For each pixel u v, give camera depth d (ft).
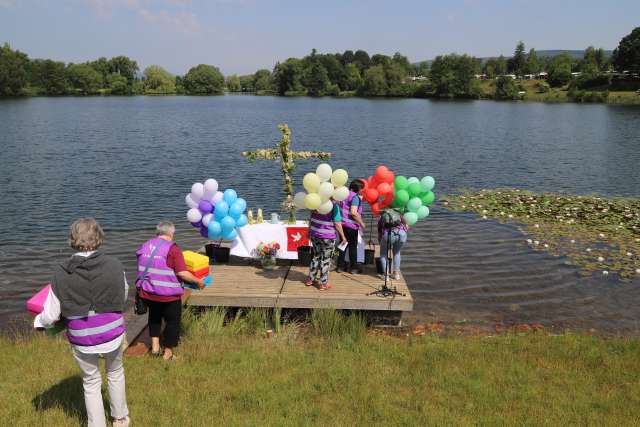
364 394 17.87
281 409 16.79
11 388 18.17
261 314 26.03
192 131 166.40
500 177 82.89
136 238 46.65
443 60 495.00
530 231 48.73
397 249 27.96
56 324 14.42
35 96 504.02
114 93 589.32
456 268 38.19
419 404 17.28
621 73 441.27
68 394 17.78
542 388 18.71
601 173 86.94
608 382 19.42
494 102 411.54
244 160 99.76
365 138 147.13
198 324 24.75
